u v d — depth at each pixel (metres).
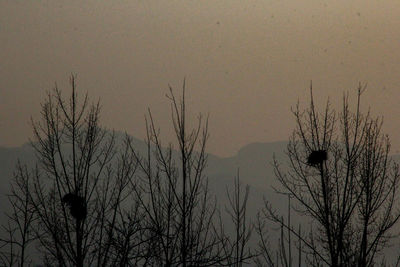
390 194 22.62
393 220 22.12
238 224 20.94
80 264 19.61
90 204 20.52
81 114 22.59
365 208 22.41
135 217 19.39
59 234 20.31
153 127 20.19
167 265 18.45
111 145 21.73
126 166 20.83
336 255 21.69
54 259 20.05
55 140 21.95
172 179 19.53
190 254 18.55
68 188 21.03
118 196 20.44
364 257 21.44
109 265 19.30
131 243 19.14
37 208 20.91
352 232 22.48
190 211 18.98
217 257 18.69
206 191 19.69
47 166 21.59
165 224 19.03
